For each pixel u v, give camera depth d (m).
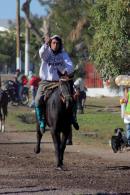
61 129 15.30
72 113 15.21
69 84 15.03
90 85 52.19
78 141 23.23
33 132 26.28
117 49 25.12
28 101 42.78
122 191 12.38
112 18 24.95
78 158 17.83
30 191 12.20
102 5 25.47
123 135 19.42
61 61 15.49
